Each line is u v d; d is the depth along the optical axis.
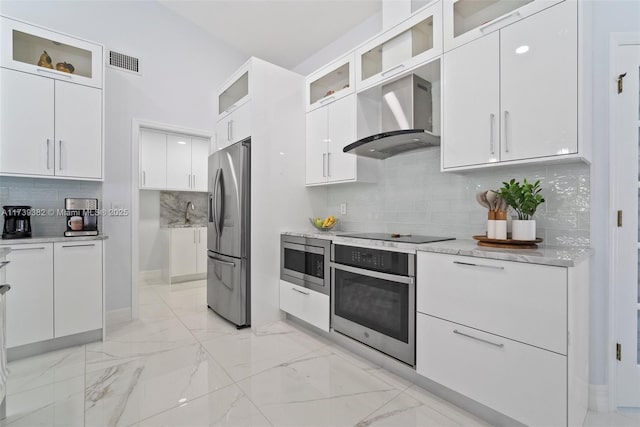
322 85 3.10
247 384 1.82
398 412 1.58
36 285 2.14
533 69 1.50
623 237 1.60
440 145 2.08
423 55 2.01
